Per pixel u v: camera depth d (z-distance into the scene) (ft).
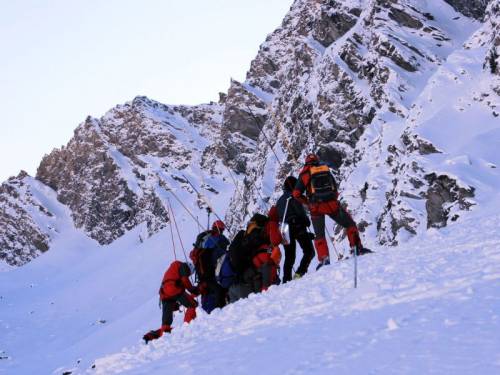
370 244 106.01
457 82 117.60
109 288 323.37
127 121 513.45
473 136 99.30
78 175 521.65
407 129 120.06
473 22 174.91
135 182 458.50
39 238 500.33
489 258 22.04
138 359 24.09
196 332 25.26
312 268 100.53
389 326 15.70
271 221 32.37
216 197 368.27
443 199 88.33
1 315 324.80
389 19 177.78
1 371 219.41
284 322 21.04
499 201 78.38
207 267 34.14
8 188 556.92
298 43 277.44
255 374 14.55
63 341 259.60
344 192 132.77
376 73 163.02
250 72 391.86
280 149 210.79
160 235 375.86
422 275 21.86
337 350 14.79
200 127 508.94
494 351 12.05
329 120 173.17
